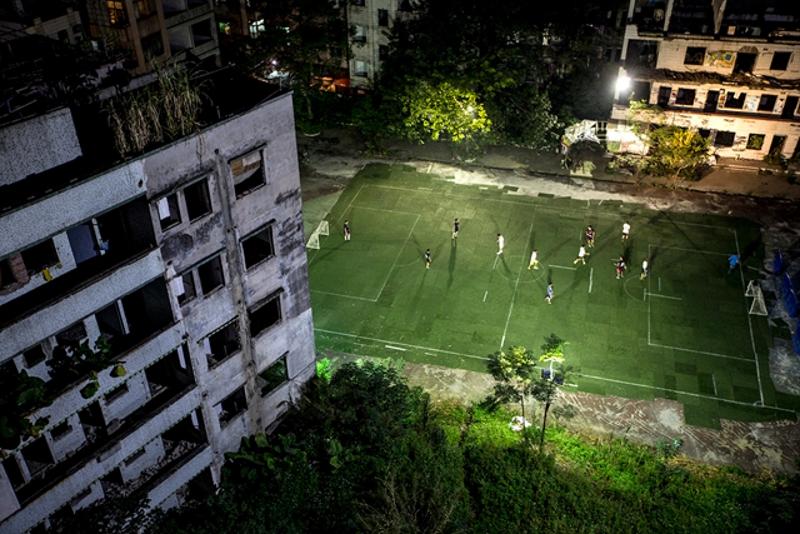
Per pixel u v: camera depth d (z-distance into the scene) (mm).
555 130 73125
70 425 29203
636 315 53812
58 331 25906
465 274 57750
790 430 45344
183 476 33625
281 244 33906
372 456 37281
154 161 26469
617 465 42688
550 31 70000
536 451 42219
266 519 33688
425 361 50219
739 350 50812
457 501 35594
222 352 35344
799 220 63500
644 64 68125
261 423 37719
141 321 31766
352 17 75875
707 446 44438
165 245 28203
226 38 70562
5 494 26203
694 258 59375
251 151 30031
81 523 29672
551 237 61688
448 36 67625
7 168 24219
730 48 64812
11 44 29844
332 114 78062
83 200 24828
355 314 54125
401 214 64750
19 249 23844
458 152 72812
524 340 51750
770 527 38312
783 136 68312
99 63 30469
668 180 68625
